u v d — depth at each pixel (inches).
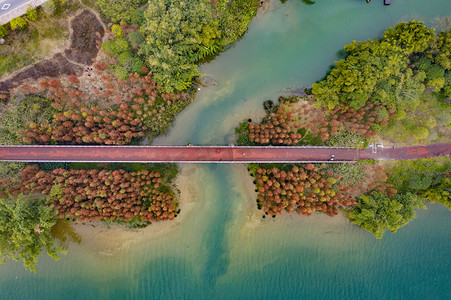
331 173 1487.5
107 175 1428.4
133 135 1470.2
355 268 1531.7
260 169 1446.9
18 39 1433.3
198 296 1512.1
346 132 1491.1
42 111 1448.1
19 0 1406.3
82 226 1510.8
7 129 1445.6
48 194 1405.0
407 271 1528.1
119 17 1406.3
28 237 1264.8
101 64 1440.7
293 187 1403.8
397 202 1403.8
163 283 1513.3
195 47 1407.5
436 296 1509.6
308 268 1528.1
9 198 1365.7
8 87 1445.6
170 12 1278.3
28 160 1459.2
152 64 1315.2
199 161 1483.8
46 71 1453.0
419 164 1509.6
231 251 1530.5
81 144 1472.7
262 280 1521.9
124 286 1505.9
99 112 1466.5
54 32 1434.5
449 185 1412.4
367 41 1424.7
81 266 1505.9
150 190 1473.9
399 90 1387.8
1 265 1501.0
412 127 1503.4
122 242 1512.1
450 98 1467.8
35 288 1503.4
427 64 1382.9
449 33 1307.8
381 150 1514.5
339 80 1389.0
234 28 1480.1
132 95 1482.5
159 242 1521.9
